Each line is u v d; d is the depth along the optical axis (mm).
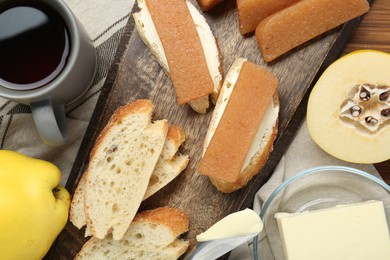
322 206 493
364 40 483
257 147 470
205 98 476
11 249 451
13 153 467
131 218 480
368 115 469
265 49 469
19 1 450
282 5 463
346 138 461
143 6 478
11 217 444
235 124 452
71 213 495
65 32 450
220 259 493
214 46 475
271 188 482
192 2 490
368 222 463
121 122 477
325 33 476
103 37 503
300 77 480
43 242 466
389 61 438
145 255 491
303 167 491
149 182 490
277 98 470
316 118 458
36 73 457
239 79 451
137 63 494
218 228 450
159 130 472
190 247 493
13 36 455
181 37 460
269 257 492
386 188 460
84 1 501
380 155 463
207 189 490
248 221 446
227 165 455
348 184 488
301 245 462
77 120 505
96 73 502
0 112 506
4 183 448
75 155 508
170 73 466
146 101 477
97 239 493
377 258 462
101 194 483
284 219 464
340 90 449
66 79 443
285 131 481
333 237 462
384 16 479
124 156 480
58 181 476
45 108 448
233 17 485
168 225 479
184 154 492
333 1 452
